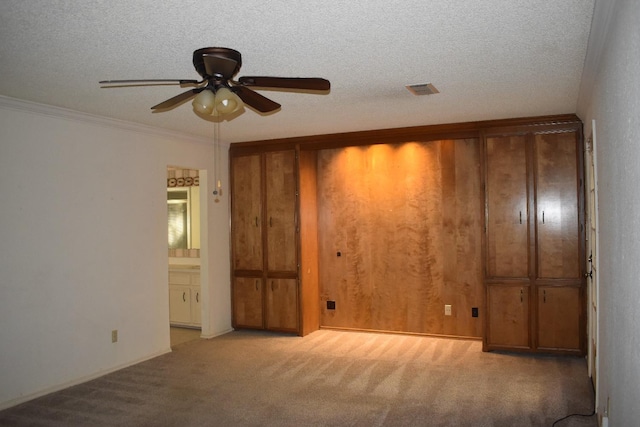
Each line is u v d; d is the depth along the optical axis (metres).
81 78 3.26
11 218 3.71
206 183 5.79
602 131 2.81
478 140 5.31
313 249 5.97
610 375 2.62
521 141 4.82
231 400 3.74
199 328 6.20
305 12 2.27
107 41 2.61
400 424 3.26
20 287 3.76
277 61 2.99
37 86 3.42
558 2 2.21
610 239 2.54
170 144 5.26
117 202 4.61
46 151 3.97
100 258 4.42
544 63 3.08
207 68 2.43
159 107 2.88
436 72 3.25
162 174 5.14
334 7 2.23
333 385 4.04
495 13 2.32
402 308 5.69
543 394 3.75
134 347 4.74
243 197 6.07
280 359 4.81
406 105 4.19
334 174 6.00
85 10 2.22
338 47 2.76
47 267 3.96
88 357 4.29
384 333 5.77
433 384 4.01
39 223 3.91
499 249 4.89
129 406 3.66
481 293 5.34
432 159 5.53
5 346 3.66
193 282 6.25
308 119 4.73
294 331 5.75
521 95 3.89
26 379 3.79
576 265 4.65
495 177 4.90
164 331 5.10
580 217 4.62
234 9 2.23
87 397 3.85
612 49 2.23
